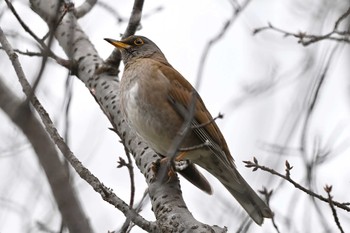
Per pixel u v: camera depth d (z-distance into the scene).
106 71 12.55
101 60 12.80
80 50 12.80
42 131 6.89
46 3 12.61
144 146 11.43
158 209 9.69
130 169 8.48
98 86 12.38
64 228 7.40
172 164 8.95
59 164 6.66
